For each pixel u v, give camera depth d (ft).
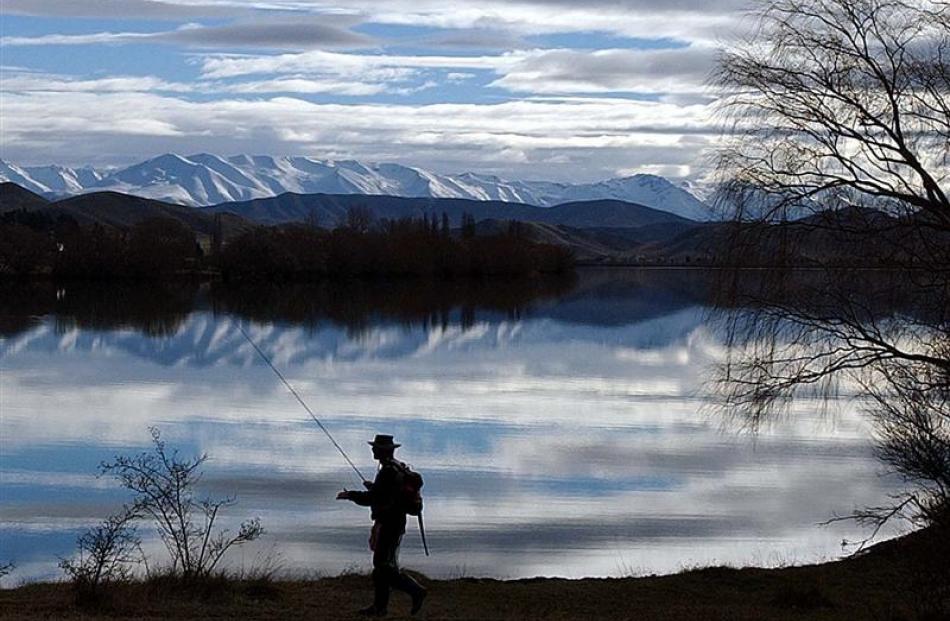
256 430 134.62
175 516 87.61
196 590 56.18
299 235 508.94
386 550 49.34
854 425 127.65
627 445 124.26
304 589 59.00
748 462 113.09
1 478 103.24
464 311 335.67
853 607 59.41
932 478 58.75
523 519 90.74
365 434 132.57
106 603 52.90
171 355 221.87
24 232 479.00
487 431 134.72
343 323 293.84
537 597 61.05
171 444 123.95
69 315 307.99
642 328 283.38
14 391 168.35
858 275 67.46
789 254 69.05
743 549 81.87
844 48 68.39
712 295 71.97
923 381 64.85
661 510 93.81
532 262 565.53
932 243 65.31
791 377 70.95
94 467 109.40
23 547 79.15
